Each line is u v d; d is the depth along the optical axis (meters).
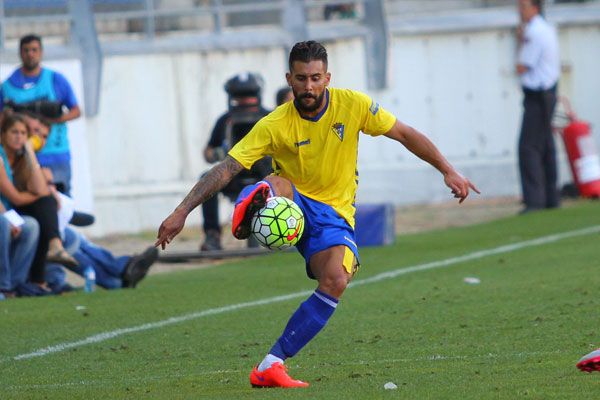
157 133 51.00
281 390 14.82
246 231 15.59
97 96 49.59
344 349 19.08
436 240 39.97
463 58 54.91
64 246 29.16
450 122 55.03
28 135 28.97
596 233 37.88
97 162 50.12
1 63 48.91
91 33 49.25
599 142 56.25
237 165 15.51
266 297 27.11
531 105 46.59
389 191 54.44
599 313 21.14
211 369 17.62
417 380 15.22
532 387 14.04
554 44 46.03
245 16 54.94
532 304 23.11
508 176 55.44
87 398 15.01
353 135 15.95
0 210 27.95
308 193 16.14
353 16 58.06
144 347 20.22
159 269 36.28
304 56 15.12
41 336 21.88
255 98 37.53
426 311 23.20
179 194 51.09
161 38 51.25
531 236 38.78
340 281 15.30
